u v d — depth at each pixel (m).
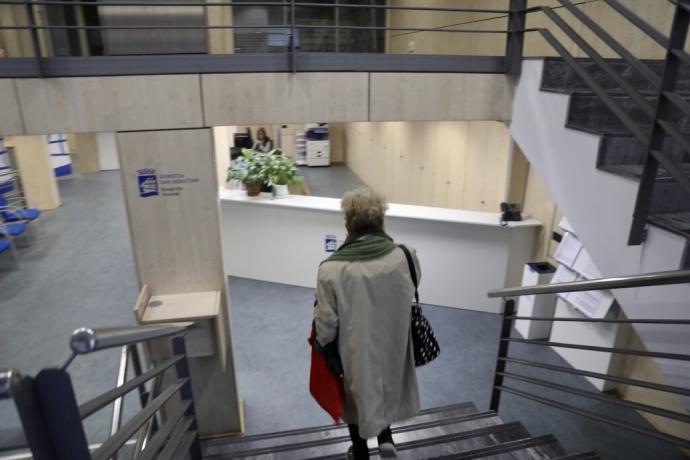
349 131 12.73
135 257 2.75
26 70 2.35
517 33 2.73
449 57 2.81
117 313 4.88
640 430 1.69
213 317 2.63
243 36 5.09
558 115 2.35
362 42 6.50
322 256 5.48
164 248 2.77
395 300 1.59
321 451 2.47
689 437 3.17
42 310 4.93
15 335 4.45
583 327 3.96
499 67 2.88
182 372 1.82
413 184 7.88
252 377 3.97
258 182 5.56
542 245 4.73
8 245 5.84
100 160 12.11
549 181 2.47
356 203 1.59
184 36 2.77
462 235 4.89
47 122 2.44
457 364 4.18
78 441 0.80
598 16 3.76
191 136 2.61
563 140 2.30
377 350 1.59
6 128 2.40
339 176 12.03
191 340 2.70
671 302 1.65
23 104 2.39
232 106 2.62
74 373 3.83
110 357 4.04
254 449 2.55
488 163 5.46
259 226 5.59
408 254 1.61
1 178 7.60
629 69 2.57
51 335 4.45
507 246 4.82
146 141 2.57
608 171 1.93
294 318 4.93
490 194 5.46
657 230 1.65
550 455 2.19
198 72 2.54
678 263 1.57
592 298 3.79
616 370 3.71
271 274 5.74
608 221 1.96
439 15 6.56
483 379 3.98
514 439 2.48
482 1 5.32
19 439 0.76
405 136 8.08
